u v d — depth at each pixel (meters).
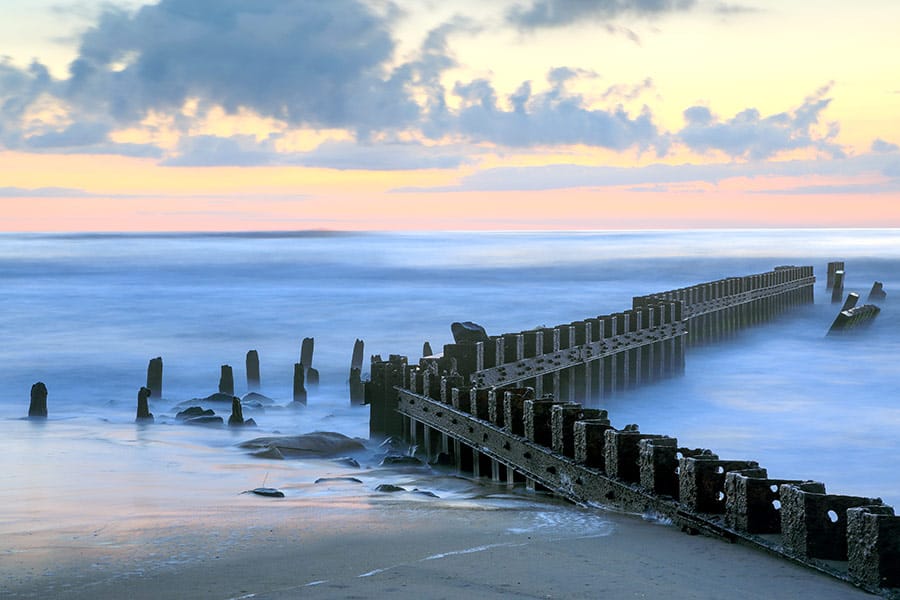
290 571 7.09
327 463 15.20
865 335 39.69
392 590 6.50
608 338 23.89
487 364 18.16
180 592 6.57
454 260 102.06
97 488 12.50
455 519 9.27
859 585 6.42
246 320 43.41
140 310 47.78
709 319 35.50
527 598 6.29
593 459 10.08
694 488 8.32
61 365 30.80
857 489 15.14
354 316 44.94
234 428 19.12
